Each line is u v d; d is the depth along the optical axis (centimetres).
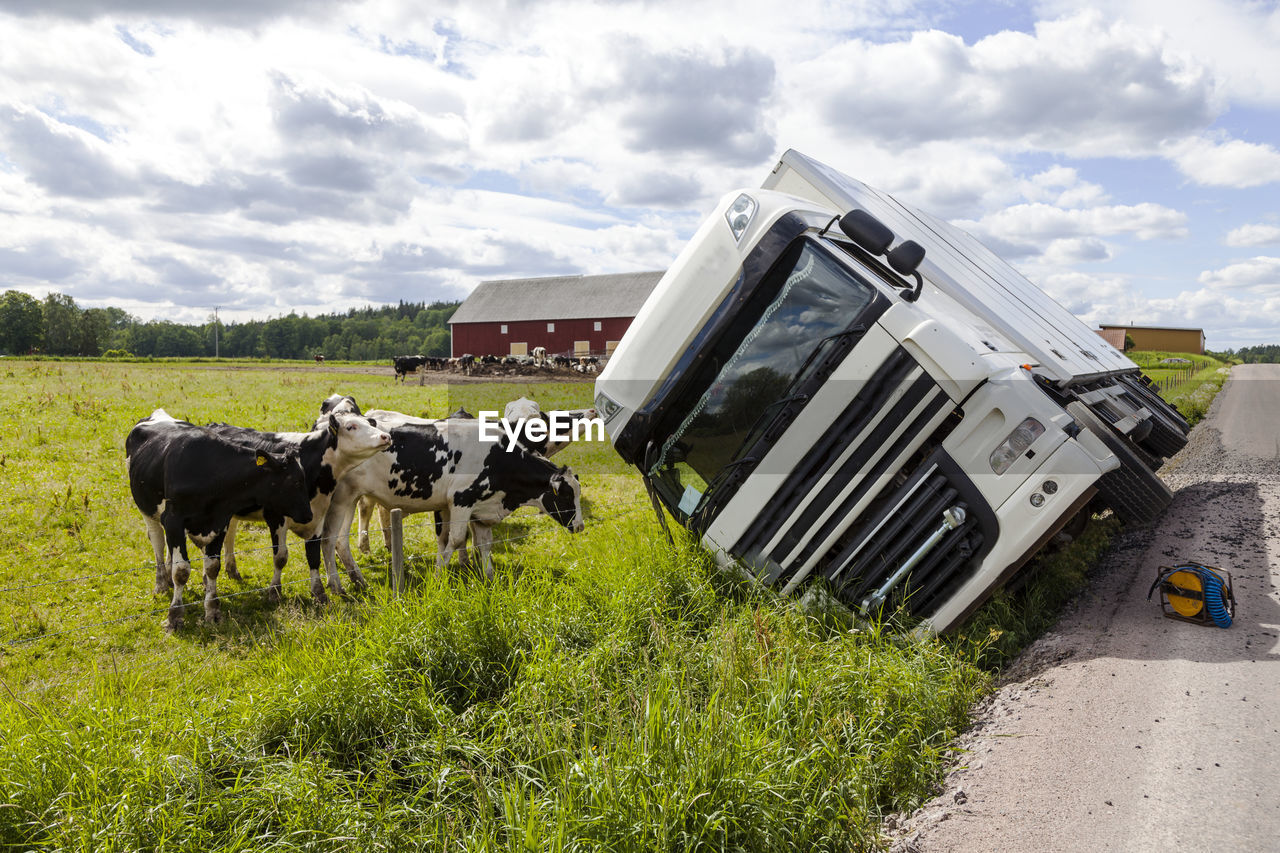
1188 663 475
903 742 429
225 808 371
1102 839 318
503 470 873
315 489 797
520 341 6212
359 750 448
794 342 603
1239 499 948
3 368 3347
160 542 802
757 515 612
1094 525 845
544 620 567
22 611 731
